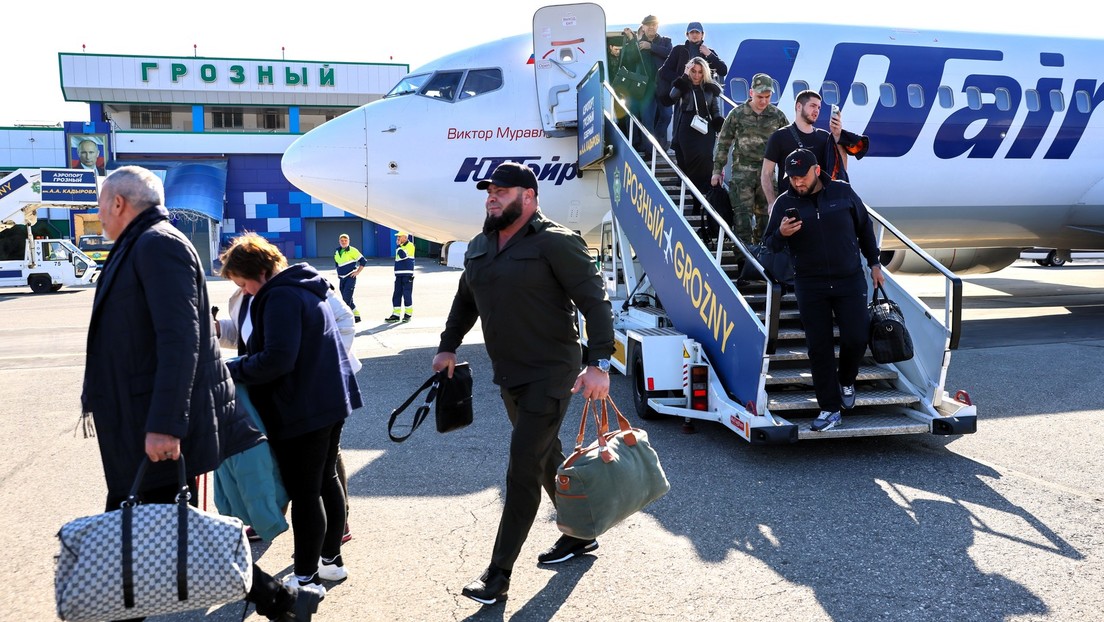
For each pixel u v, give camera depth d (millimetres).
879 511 3891
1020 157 10070
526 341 2969
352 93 39906
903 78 9586
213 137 37469
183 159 37438
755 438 4668
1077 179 10336
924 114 9594
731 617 2834
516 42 8961
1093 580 3092
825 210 4562
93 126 36250
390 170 8695
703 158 7312
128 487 2338
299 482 2895
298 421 2834
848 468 4602
